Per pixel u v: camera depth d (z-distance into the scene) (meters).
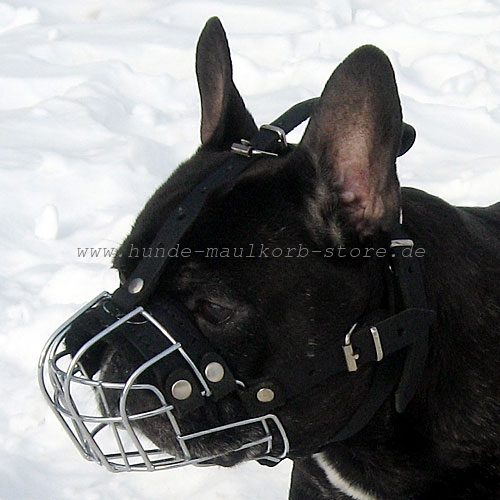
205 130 0.90
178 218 0.79
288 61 1.68
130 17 1.93
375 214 0.79
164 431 0.80
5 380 1.11
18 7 1.96
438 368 0.82
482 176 1.33
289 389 0.79
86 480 1.02
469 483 0.84
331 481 0.88
